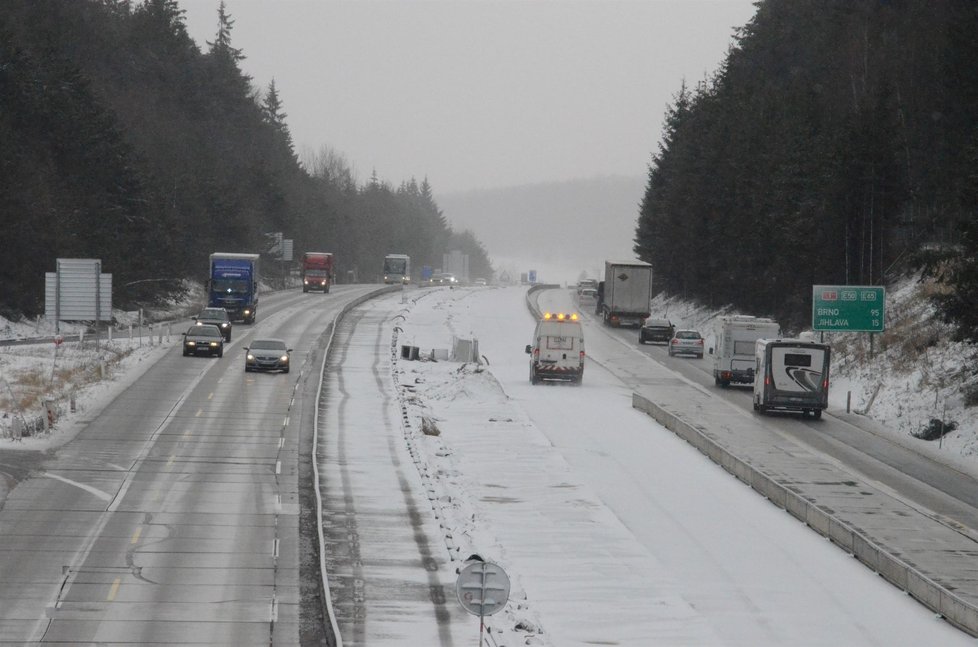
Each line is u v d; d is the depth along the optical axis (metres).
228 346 110.44
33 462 55.97
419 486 53.72
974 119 111.12
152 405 74.94
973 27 111.56
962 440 69.38
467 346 109.69
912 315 100.69
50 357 98.75
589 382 98.38
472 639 33.03
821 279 123.19
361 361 103.25
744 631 34.56
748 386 97.31
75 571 38.31
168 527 44.62
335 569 39.81
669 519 48.81
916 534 44.97
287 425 68.94
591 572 40.69
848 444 68.88
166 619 33.72
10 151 125.88
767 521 48.75
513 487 54.53
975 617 34.00
